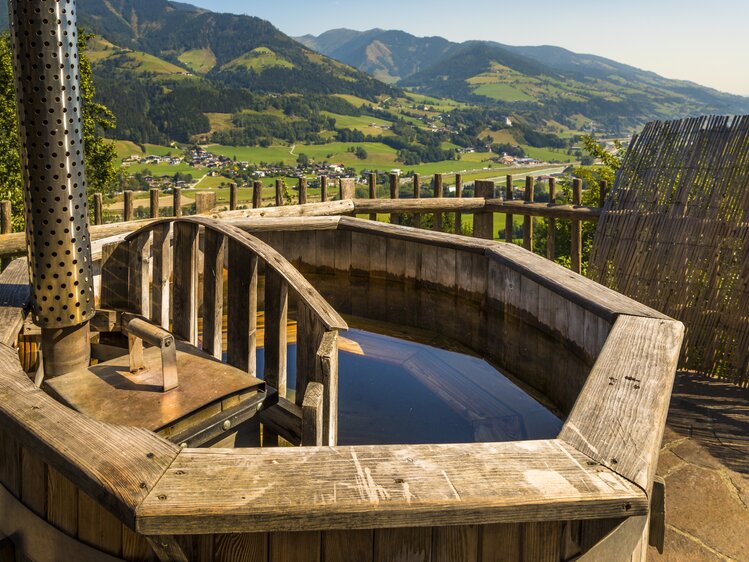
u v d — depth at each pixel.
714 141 4.11
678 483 2.57
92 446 1.41
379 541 1.28
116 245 3.24
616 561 1.39
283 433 2.30
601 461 1.37
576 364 2.78
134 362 2.17
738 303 3.66
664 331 2.19
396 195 6.24
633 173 4.60
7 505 1.66
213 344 2.73
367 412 2.53
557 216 5.59
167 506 1.20
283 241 4.62
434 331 3.68
